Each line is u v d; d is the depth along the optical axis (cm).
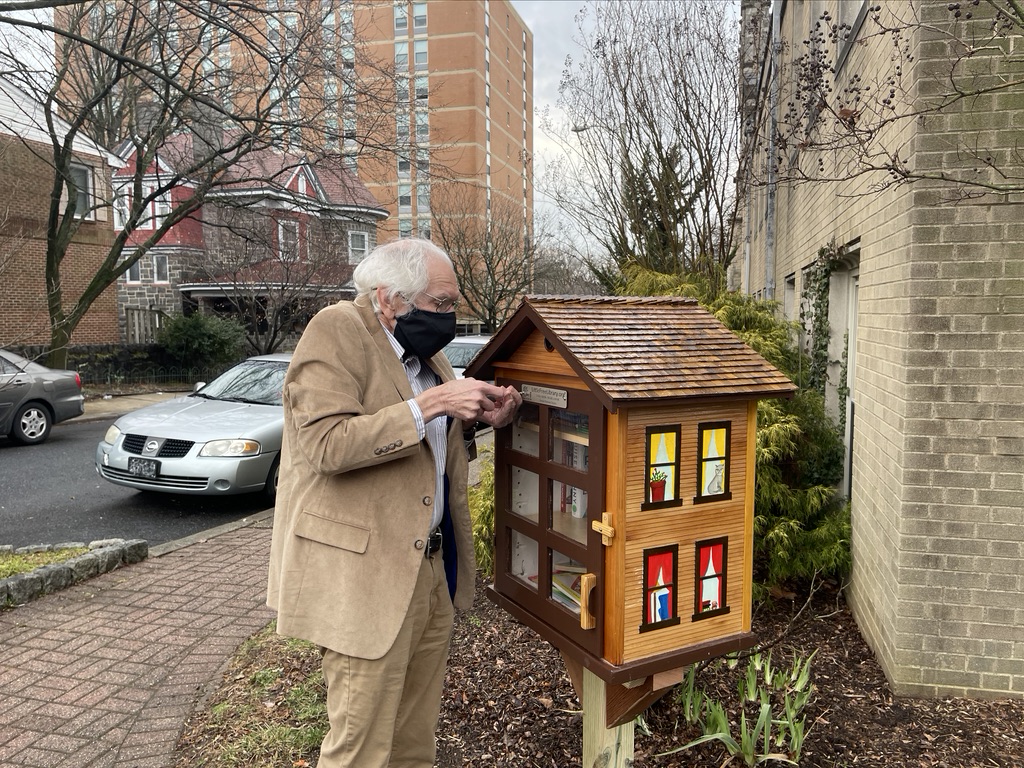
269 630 343
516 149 4900
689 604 180
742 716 230
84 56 1365
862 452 337
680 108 709
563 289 2420
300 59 868
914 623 271
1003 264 254
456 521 209
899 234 276
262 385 692
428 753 213
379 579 173
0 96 1416
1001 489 260
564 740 246
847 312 457
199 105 1098
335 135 913
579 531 187
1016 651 264
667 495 174
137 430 601
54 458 875
